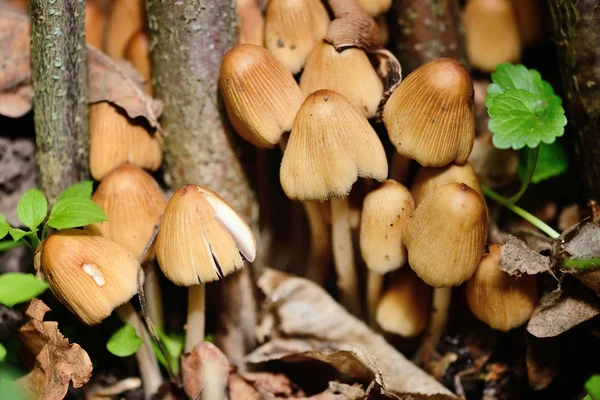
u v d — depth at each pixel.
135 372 0.39
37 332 0.36
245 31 0.39
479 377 0.39
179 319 0.40
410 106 0.35
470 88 0.35
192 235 0.34
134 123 0.39
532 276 0.36
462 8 0.41
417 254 0.35
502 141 0.36
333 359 0.38
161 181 0.40
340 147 0.35
